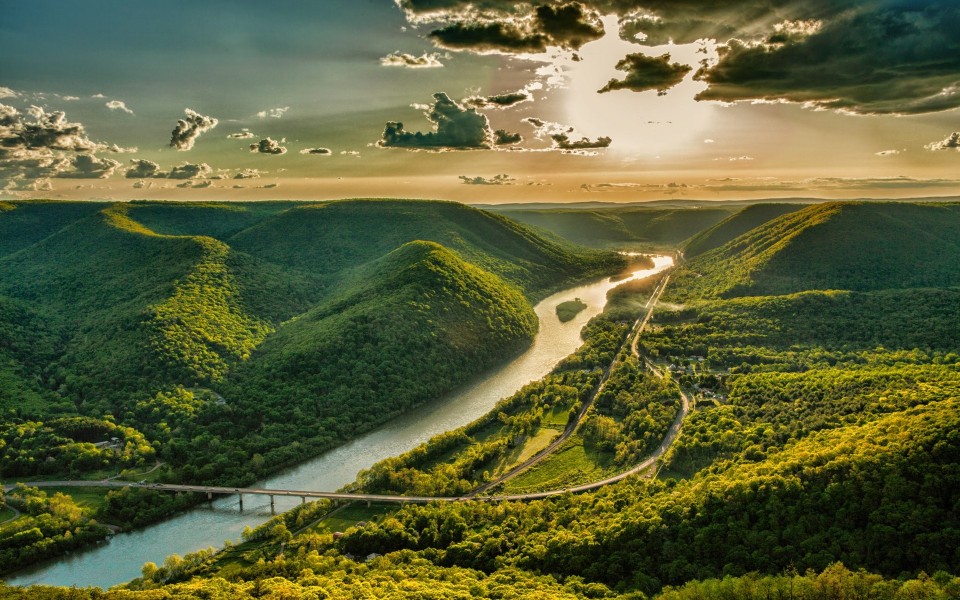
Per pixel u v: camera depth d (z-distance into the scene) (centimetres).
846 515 15625
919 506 15088
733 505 16888
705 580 14762
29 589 16962
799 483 16788
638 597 14712
